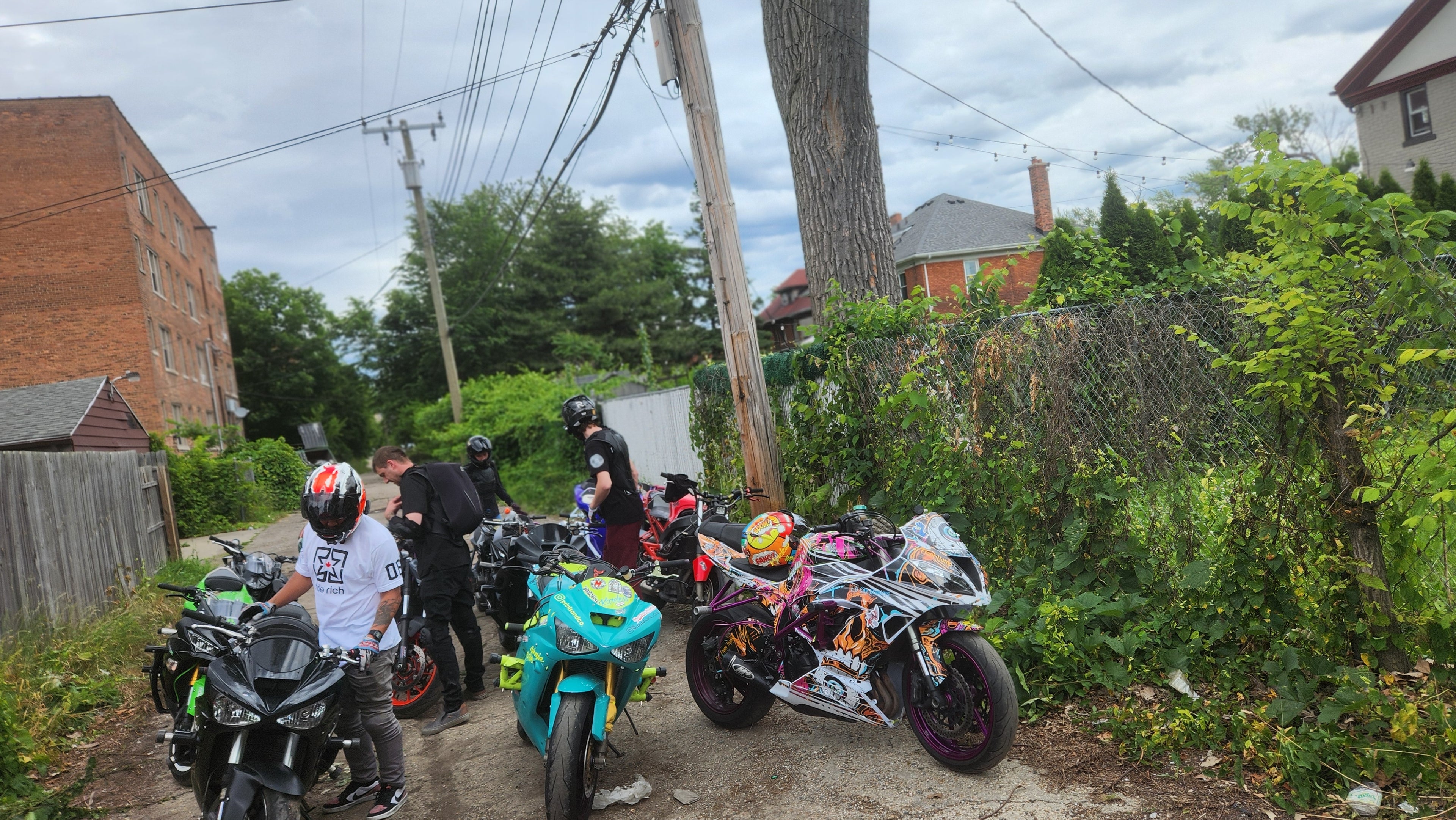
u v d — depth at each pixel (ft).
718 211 24.21
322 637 13.16
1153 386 15.84
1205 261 15.94
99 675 23.02
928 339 19.35
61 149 86.94
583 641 12.68
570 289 173.06
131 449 70.13
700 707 16.25
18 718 18.31
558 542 20.42
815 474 23.29
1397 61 74.38
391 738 13.76
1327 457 13.78
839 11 30.32
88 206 87.51
